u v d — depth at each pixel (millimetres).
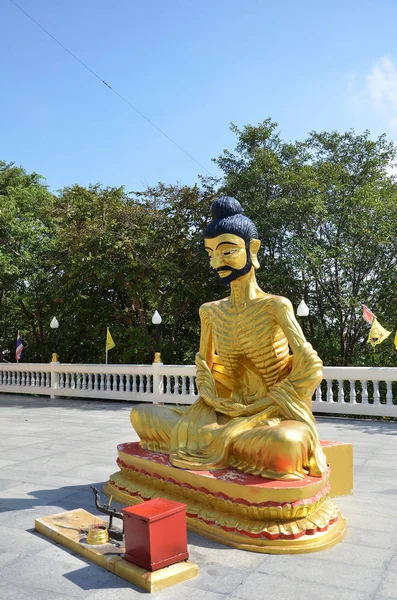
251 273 5578
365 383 11562
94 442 9109
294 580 3812
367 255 17312
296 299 18266
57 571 4027
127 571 3861
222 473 4738
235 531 4434
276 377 5469
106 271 17172
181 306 20344
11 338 25766
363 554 4258
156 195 19141
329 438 9469
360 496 5836
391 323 18094
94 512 5367
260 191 18734
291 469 4523
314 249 16281
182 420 5504
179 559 3943
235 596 3600
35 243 20391
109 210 18469
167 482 5098
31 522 5086
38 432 10188
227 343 5633
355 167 19297
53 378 16781
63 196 20969
